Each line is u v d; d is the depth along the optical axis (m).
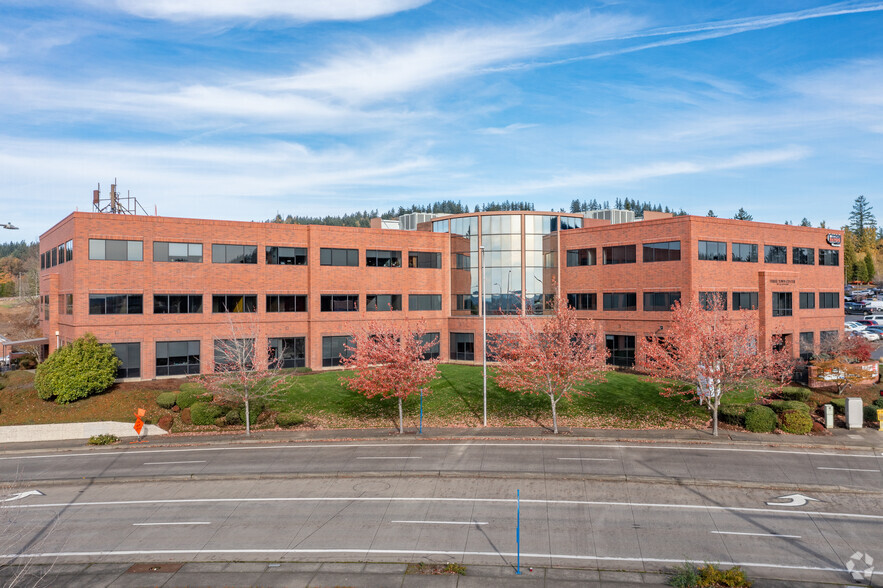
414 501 23.03
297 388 41.56
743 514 21.27
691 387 38.12
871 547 18.53
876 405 34.59
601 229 49.44
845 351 42.31
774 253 49.28
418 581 16.64
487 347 51.69
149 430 34.91
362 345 36.34
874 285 135.38
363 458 28.73
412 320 52.88
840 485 23.84
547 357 33.22
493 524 20.61
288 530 20.52
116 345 42.84
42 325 54.84
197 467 28.08
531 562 17.72
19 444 33.28
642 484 24.56
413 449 30.12
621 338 48.34
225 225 46.47
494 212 53.03
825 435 30.91
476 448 29.98
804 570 17.06
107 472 27.75
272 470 27.20
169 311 44.50
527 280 52.56
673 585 16.16
